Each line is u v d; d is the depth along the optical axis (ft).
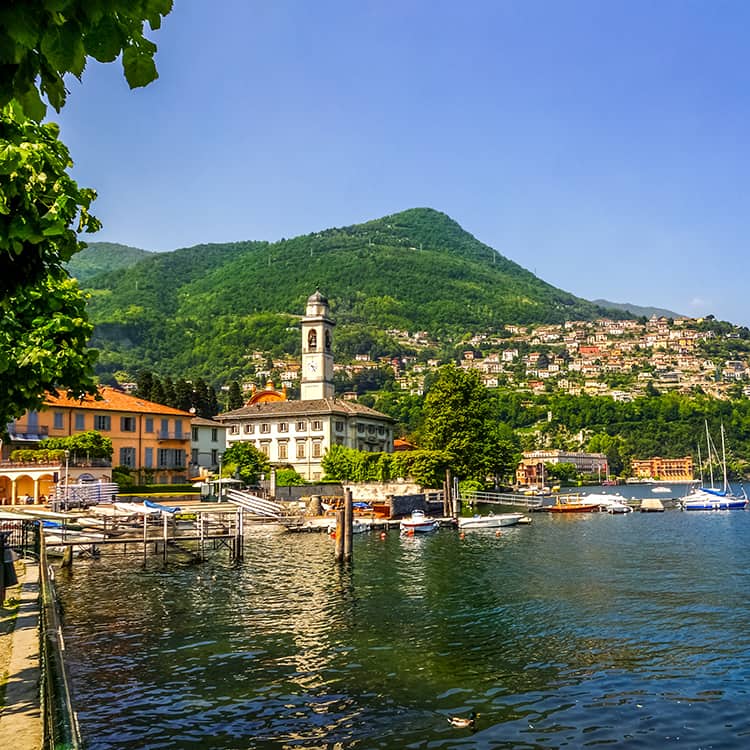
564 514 386.32
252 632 111.55
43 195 37.99
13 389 63.98
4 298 35.42
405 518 310.65
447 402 389.39
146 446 330.13
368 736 71.05
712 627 114.01
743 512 405.80
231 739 70.23
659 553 211.20
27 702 48.39
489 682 87.04
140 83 18.76
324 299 456.04
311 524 274.16
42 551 88.33
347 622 118.42
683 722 74.79
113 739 70.18
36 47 17.87
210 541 230.68
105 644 104.27
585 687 85.40
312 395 448.24
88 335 67.67
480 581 159.94
